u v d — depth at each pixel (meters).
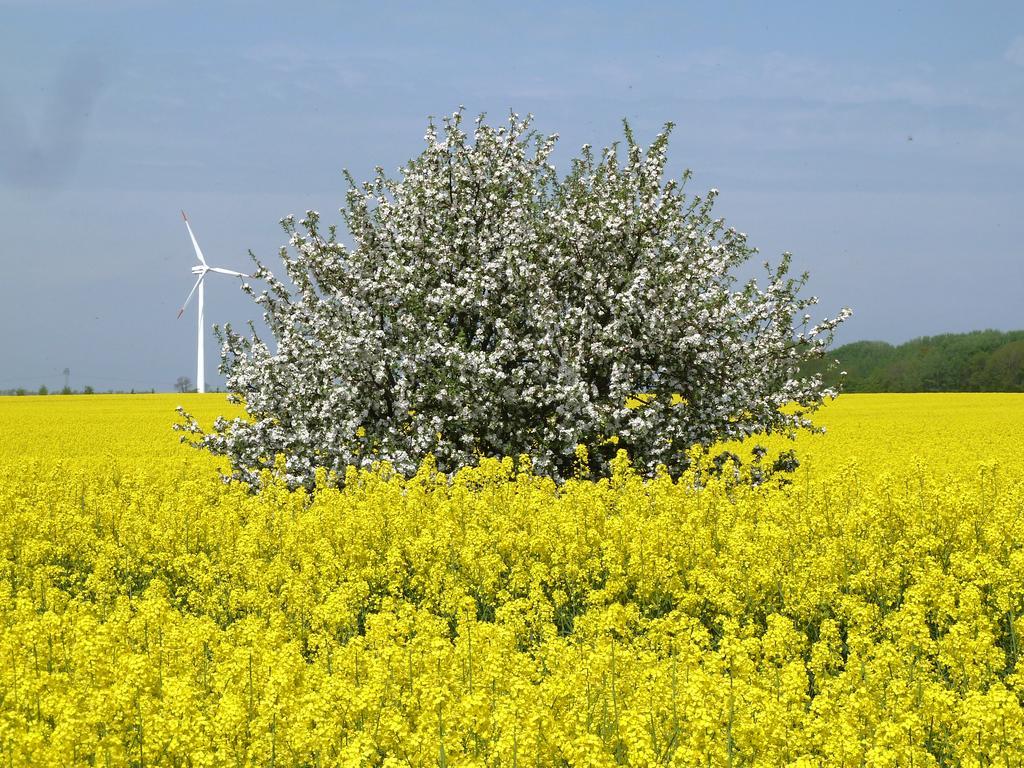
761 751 8.23
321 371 23.12
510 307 22.91
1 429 47.41
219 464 30.97
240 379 23.66
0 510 20.48
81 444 39.75
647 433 22.25
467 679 9.62
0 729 7.95
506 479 19.98
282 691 9.07
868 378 112.00
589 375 23.19
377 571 15.21
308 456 22.73
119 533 18.02
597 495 18.17
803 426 24.08
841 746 8.00
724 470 22.30
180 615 13.12
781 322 23.77
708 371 22.92
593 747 7.56
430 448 22.42
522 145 24.44
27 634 10.41
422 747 8.26
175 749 8.24
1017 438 39.56
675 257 23.81
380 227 24.31
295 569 15.99
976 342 114.06
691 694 8.41
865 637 10.60
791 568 14.55
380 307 23.33
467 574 14.93
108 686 9.62
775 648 10.38
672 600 14.04
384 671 9.46
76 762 8.06
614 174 24.34
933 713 8.97
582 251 23.39
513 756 7.83
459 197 24.22
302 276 24.06
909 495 18.50
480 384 21.88
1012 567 13.22
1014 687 9.89
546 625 12.08
